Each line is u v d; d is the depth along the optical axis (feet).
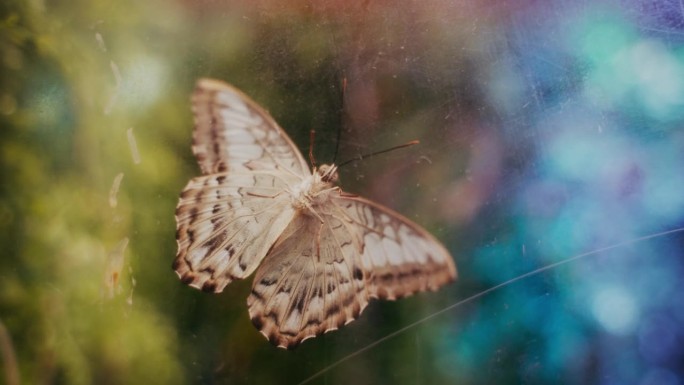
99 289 1.05
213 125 0.97
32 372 1.03
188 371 1.03
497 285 1.00
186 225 0.98
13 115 1.08
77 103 1.07
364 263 0.98
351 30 1.01
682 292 0.95
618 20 0.97
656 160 0.96
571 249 0.98
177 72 1.04
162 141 1.05
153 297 1.05
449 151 1.00
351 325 1.03
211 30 1.03
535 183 0.98
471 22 1.00
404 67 1.00
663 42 0.96
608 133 0.97
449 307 1.01
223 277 0.99
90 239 1.05
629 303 0.97
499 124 0.99
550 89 0.98
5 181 1.07
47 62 1.08
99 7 1.06
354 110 1.01
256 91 1.02
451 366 1.00
